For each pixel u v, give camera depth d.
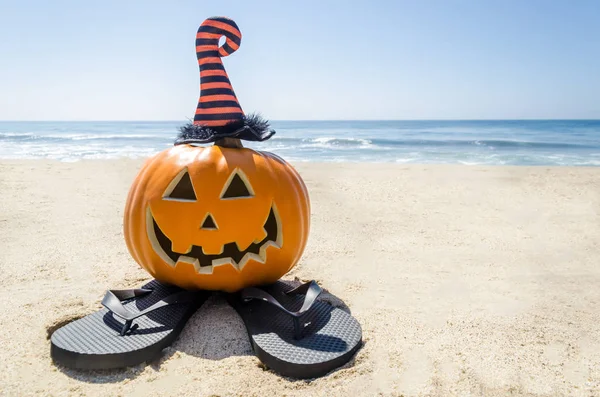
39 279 0.81
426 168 2.46
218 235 0.60
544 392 0.50
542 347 0.59
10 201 1.47
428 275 0.86
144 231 0.64
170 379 0.52
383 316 0.68
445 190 1.77
